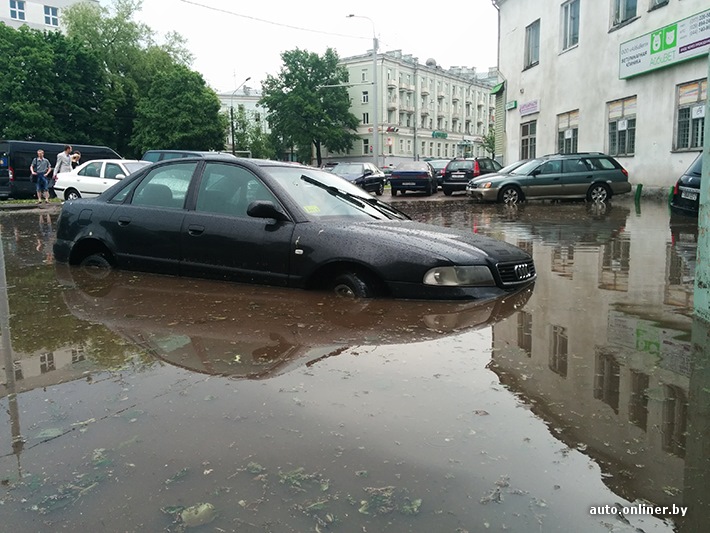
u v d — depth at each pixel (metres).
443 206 17.14
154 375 2.86
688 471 1.96
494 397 2.56
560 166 17.39
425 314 3.90
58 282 5.16
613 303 4.28
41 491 1.89
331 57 74.12
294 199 4.87
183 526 1.71
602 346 3.26
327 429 2.27
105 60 51.16
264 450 2.12
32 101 43.12
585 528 1.67
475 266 4.36
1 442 2.21
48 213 15.52
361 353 3.15
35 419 2.40
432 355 3.11
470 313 3.94
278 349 3.22
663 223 10.67
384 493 1.85
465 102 97.69
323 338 3.41
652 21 17.22
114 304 4.31
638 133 18.25
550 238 8.65
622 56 18.64
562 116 22.86
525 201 18.03
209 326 3.68
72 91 45.22
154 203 5.52
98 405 2.52
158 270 5.36
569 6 22.06
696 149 15.92
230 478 1.95
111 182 16.50
